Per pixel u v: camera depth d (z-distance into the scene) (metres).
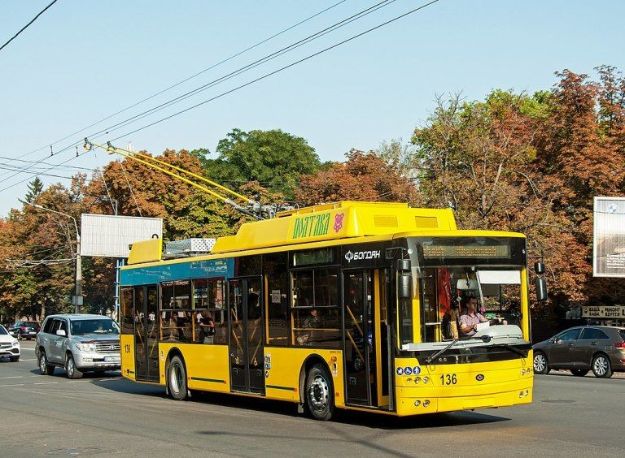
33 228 80.19
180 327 20.27
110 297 73.12
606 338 26.23
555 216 38.22
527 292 14.18
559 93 42.50
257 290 17.19
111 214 65.12
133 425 15.51
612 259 36.31
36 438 14.12
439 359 13.16
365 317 14.09
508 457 10.84
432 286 13.41
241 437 13.52
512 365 13.70
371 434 13.38
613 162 40.03
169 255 21.86
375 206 15.30
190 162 64.56
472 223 35.97
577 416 15.27
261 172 80.88
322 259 15.25
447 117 38.94
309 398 15.55
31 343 67.62
